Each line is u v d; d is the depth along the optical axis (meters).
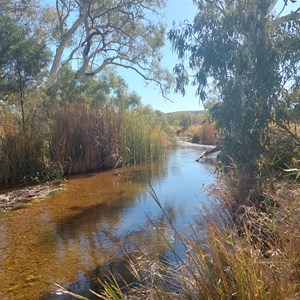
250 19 3.68
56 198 4.84
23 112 7.18
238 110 3.80
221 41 3.72
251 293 1.33
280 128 4.00
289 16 3.73
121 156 8.01
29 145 6.38
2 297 2.12
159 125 10.50
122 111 8.59
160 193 4.99
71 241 3.10
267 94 3.62
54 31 13.54
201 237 2.37
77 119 7.41
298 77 3.63
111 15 15.27
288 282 1.39
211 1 3.88
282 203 2.20
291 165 3.27
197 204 4.18
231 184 3.38
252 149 3.79
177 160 8.97
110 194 5.05
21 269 2.52
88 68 17.53
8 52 7.86
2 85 7.84
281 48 3.62
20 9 11.12
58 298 2.10
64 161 6.95
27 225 3.60
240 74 3.73
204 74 3.95
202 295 1.46
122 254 2.74
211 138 14.12
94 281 2.30
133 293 1.86
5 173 6.05
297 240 1.65
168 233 3.10
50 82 9.95
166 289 1.71
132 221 3.65
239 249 1.57
